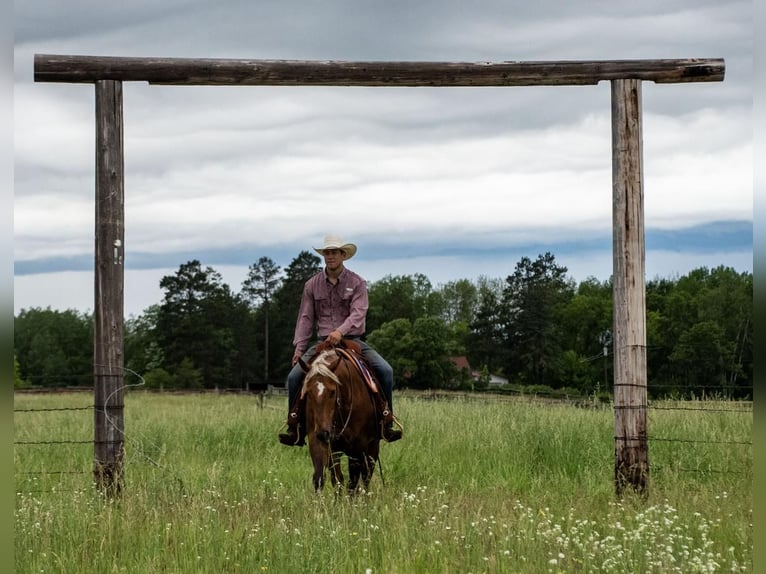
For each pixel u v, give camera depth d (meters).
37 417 18.88
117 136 9.94
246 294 105.62
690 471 11.03
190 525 7.69
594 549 6.83
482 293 108.00
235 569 6.90
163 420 17.12
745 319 76.25
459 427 14.57
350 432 9.75
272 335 100.06
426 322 80.31
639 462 10.09
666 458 11.67
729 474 10.75
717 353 74.62
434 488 10.09
